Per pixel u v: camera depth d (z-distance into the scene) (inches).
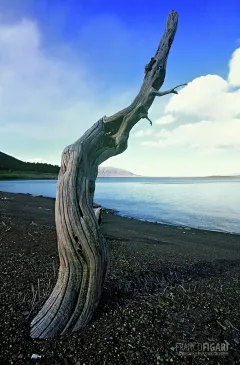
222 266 311.6
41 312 145.6
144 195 1889.8
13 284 196.7
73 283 145.9
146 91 160.6
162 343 134.5
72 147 155.8
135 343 133.3
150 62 163.0
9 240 339.3
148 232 598.9
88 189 151.2
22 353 122.6
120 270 247.3
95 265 145.0
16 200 1147.9
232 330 149.9
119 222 747.4
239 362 123.4
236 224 768.3
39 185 3051.2
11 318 148.8
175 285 219.0
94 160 164.1
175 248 420.5
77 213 142.5
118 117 164.9
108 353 125.2
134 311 163.6
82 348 127.8
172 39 167.3
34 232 403.9
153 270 259.4
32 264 249.8
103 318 153.3
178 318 159.3
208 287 220.8
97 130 164.7
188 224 764.6
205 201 1430.9
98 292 150.5
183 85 153.8
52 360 119.3
